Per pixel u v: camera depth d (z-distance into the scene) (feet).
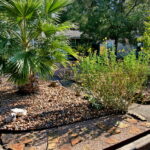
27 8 10.94
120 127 8.32
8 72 11.62
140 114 10.04
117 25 34.47
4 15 11.71
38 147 6.68
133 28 34.76
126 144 7.12
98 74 10.75
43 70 12.09
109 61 11.78
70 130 8.09
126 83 10.19
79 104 11.47
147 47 14.66
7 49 11.11
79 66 13.88
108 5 36.40
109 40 38.63
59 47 12.10
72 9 37.01
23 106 11.09
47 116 9.48
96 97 11.05
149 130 7.96
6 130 7.95
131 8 37.35
